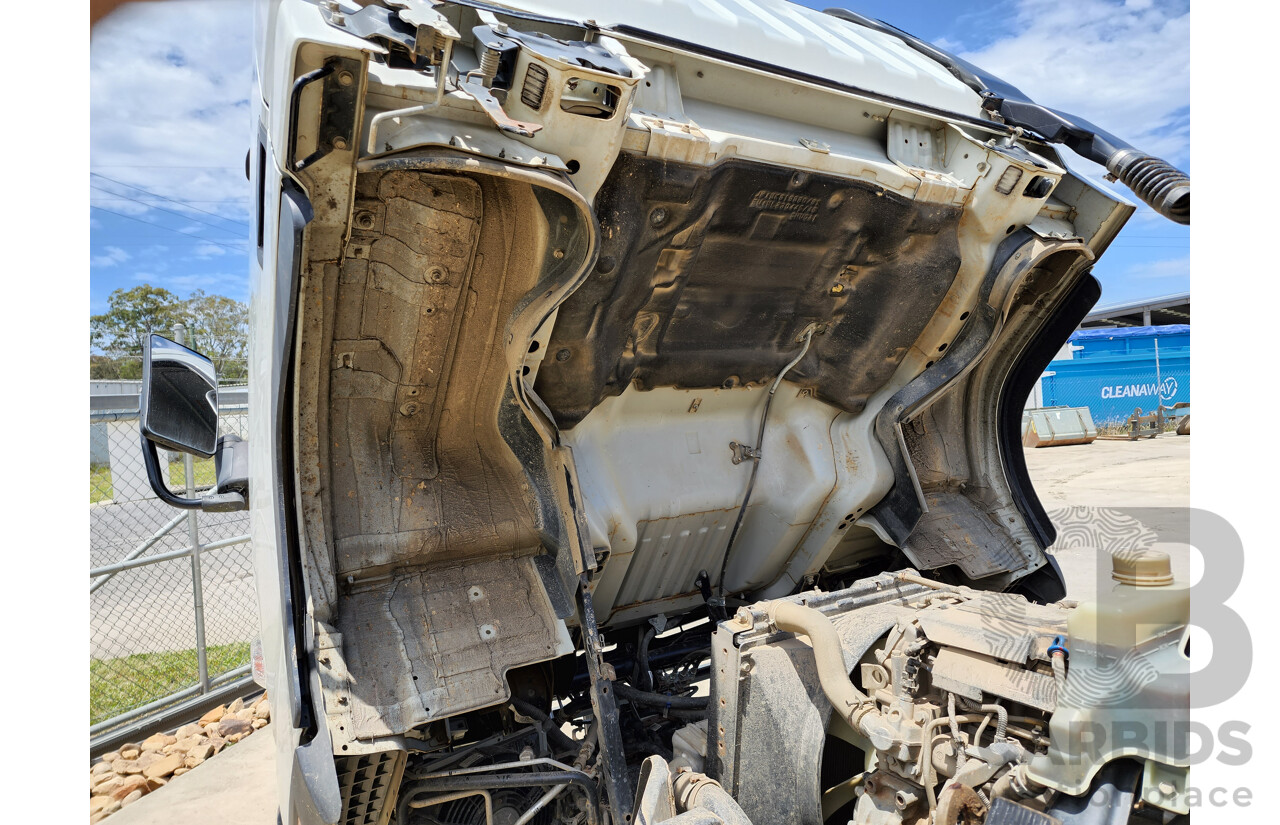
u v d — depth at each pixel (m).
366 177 2.05
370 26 1.77
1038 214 3.12
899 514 3.29
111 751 4.55
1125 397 26.48
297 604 2.12
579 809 2.54
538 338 2.33
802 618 2.38
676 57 2.39
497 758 2.60
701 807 2.26
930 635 2.26
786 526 3.26
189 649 6.11
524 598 2.51
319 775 1.96
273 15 2.02
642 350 2.79
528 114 2.00
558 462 2.52
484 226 2.26
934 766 2.06
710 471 3.13
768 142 2.44
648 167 2.25
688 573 3.28
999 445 3.67
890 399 3.31
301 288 2.02
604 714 2.37
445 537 2.46
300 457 2.24
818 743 2.31
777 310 2.96
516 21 2.11
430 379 2.47
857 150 2.76
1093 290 3.22
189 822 3.61
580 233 2.09
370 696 2.13
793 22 2.99
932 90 3.00
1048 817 1.73
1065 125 2.93
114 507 11.45
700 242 2.53
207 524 10.33
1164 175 2.63
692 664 3.49
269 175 2.15
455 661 2.29
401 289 2.28
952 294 3.11
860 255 2.88
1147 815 1.77
